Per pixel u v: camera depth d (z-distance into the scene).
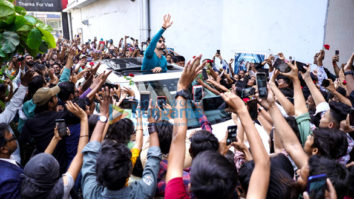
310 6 5.89
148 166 1.66
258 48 7.26
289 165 1.82
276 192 1.41
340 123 2.48
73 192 2.20
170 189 1.33
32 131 2.59
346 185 1.40
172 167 1.42
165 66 4.60
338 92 3.25
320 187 1.25
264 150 1.33
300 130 2.17
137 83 3.72
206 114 3.59
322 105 2.65
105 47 12.05
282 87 4.07
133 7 13.61
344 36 5.79
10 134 1.93
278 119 1.78
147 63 4.35
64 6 23.83
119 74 4.06
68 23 25.53
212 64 5.55
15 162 1.98
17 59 3.86
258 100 1.81
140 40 12.90
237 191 1.64
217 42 8.97
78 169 1.86
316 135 1.91
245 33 7.60
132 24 14.00
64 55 7.55
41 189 1.60
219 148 1.95
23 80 2.87
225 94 1.42
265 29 7.00
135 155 1.90
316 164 1.46
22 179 1.78
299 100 2.25
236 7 7.78
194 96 2.65
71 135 2.46
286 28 6.46
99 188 1.59
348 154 2.34
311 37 5.95
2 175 1.73
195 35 9.86
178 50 10.93
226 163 1.18
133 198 1.54
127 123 2.14
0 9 2.32
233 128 2.01
